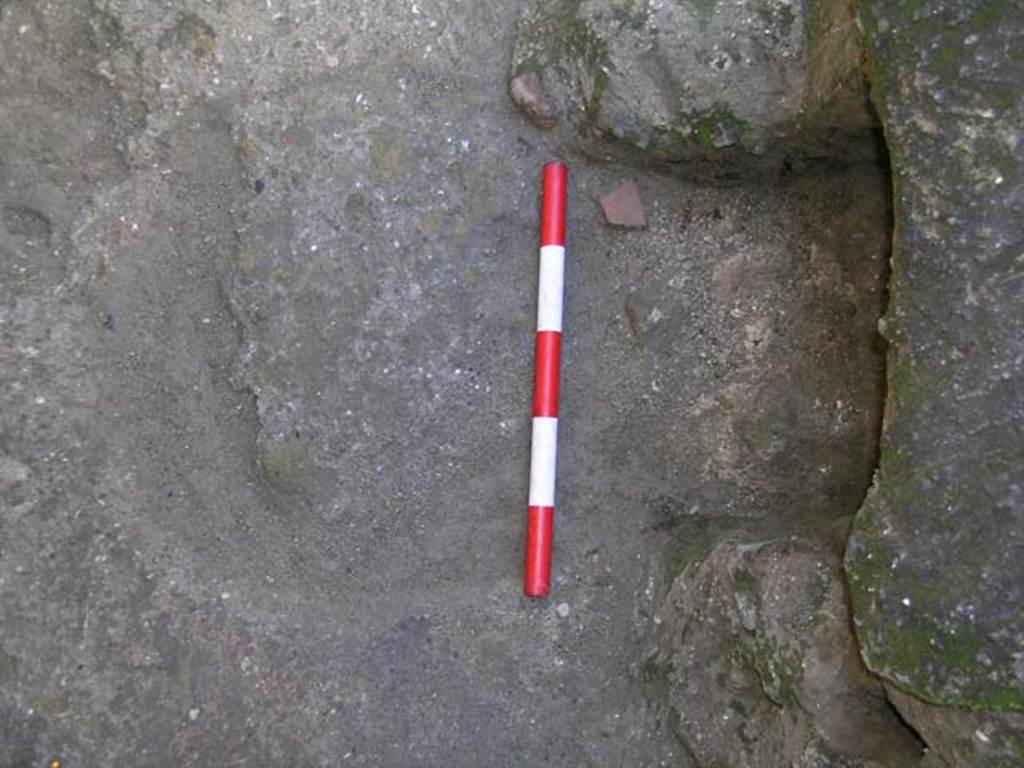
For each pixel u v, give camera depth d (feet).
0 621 5.78
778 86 5.59
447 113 6.21
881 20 4.57
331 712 6.06
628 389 6.37
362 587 6.22
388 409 6.15
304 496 6.11
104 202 6.06
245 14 5.99
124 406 6.10
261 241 6.02
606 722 6.15
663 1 5.74
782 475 6.24
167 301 6.13
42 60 5.92
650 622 6.16
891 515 4.50
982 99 4.41
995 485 4.33
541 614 6.26
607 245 6.37
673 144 5.98
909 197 4.53
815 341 6.20
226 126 6.05
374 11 6.12
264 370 6.04
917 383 4.49
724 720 5.59
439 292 6.19
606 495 6.37
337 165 6.07
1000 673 4.24
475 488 6.28
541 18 6.20
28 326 5.96
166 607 6.00
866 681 4.90
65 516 5.94
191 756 5.90
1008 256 4.38
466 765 6.09
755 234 6.33
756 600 5.38
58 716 5.78
